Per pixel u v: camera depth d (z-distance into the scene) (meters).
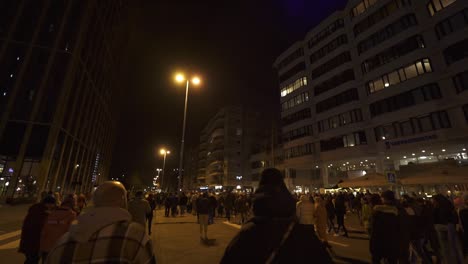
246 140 71.62
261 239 1.39
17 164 28.38
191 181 103.00
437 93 22.89
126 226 1.59
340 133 32.19
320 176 40.41
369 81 29.73
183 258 6.94
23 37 32.59
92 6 37.66
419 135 23.56
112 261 1.42
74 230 1.51
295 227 1.45
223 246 8.52
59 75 32.44
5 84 30.47
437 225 6.66
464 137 20.84
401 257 4.14
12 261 6.58
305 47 41.28
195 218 17.72
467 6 21.52
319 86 37.19
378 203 6.62
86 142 43.44
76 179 40.53
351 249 8.23
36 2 34.28
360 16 32.22
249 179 68.81
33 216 4.99
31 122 29.92
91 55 40.75
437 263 6.54
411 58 25.23
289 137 41.66
